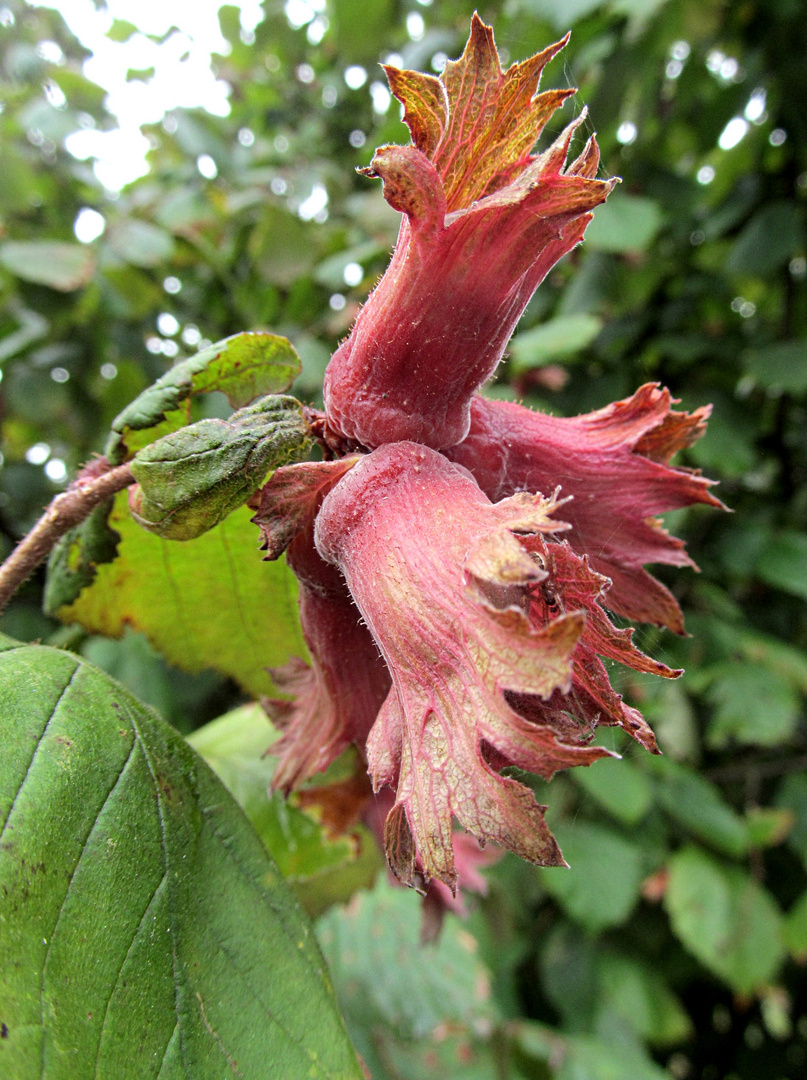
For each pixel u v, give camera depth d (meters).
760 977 0.26
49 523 0.09
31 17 0.34
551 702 0.07
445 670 0.07
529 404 0.26
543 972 0.28
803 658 0.27
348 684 0.09
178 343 0.34
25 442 0.33
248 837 0.10
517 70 0.07
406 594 0.07
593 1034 0.27
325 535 0.08
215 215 0.30
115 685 0.09
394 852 0.07
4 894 0.07
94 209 0.32
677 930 0.26
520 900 0.27
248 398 0.10
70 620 0.13
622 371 0.28
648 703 0.26
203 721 0.26
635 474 0.09
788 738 0.26
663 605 0.10
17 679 0.09
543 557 0.07
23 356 0.29
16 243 0.27
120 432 0.09
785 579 0.26
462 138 0.07
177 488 0.08
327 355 0.26
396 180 0.07
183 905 0.09
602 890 0.26
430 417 0.08
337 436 0.09
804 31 0.25
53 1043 0.07
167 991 0.08
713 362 0.28
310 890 0.15
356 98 0.34
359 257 0.27
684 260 0.30
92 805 0.08
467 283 0.07
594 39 0.23
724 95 0.27
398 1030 0.21
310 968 0.09
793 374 0.25
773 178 0.28
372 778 0.07
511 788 0.06
